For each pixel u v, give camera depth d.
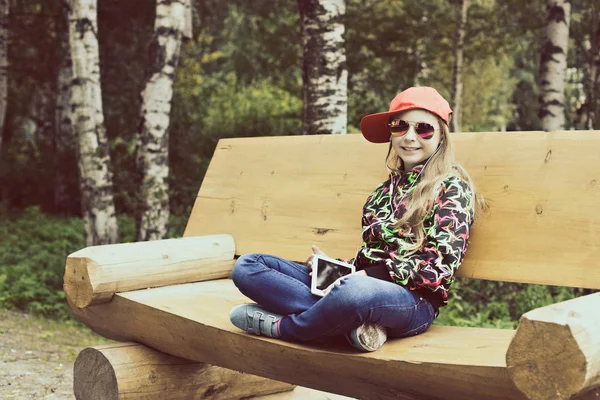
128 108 15.90
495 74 21.36
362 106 15.34
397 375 2.55
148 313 3.39
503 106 24.69
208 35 19.03
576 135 3.09
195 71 16.42
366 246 3.05
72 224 13.31
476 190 3.22
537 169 3.12
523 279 3.01
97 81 9.41
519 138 3.23
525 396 2.21
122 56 16.19
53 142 18.44
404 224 2.92
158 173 8.40
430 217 2.88
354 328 2.63
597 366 2.11
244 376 3.94
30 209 15.18
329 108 6.49
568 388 2.10
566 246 2.95
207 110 16.30
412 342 2.76
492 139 3.30
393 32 15.34
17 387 4.44
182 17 8.51
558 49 9.97
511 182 3.17
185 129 15.38
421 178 3.01
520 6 15.65
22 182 17.44
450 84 17.86
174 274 3.82
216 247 4.05
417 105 2.98
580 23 15.46
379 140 3.37
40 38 17.52
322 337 2.73
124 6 15.90
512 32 16.11
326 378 2.80
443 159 2.98
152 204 8.35
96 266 3.50
